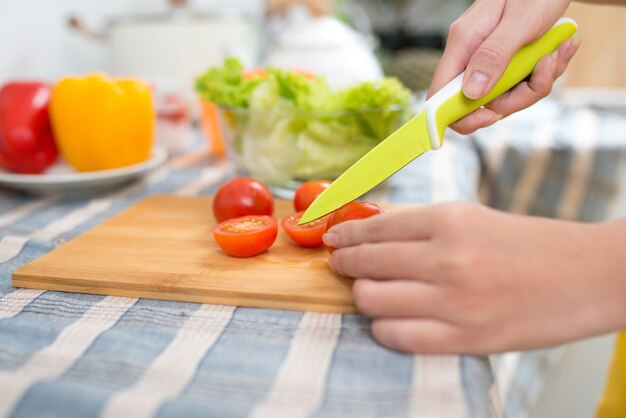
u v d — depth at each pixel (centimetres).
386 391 37
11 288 54
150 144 91
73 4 130
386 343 42
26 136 83
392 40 233
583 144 111
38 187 80
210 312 49
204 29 125
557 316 38
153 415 34
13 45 108
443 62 58
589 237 39
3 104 83
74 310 49
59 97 83
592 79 171
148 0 166
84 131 83
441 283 39
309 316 48
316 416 34
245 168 83
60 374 39
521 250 38
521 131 119
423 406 35
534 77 58
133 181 92
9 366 40
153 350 42
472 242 39
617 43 168
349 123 74
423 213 42
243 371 40
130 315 48
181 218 69
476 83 52
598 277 38
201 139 129
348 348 42
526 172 113
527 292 38
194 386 38
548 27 55
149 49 125
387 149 54
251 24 136
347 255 45
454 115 54
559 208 115
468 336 39
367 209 54
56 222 73
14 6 107
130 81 86
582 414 127
